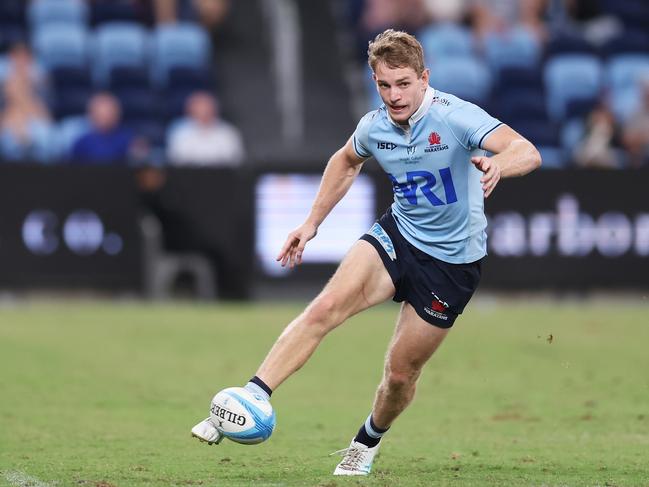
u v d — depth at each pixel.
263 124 70.19
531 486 19.77
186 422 27.92
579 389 33.62
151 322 45.97
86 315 48.06
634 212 54.69
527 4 73.31
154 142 63.66
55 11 68.88
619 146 62.97
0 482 20.02
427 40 70.75
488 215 54.09
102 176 52.47
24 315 47.91
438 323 20.22
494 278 54.31
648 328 45.44
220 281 53.94
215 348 40.31
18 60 61.59
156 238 53.34
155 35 69.19
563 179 54.34
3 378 34.12
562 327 45.47
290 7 76.38
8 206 51.53
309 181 53.88
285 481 20.14
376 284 20.03
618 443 25.33
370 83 71.69
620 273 54.66
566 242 54.44
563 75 69.69
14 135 59.53
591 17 77.25
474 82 68.62
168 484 19.81
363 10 75.31
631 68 71.50
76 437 25.62
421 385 34.22
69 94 65.00
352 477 20.62
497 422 28.55
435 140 19.58
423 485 19.70
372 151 20.41
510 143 18.95
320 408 30.45
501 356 39.19
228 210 53.81
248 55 73.81
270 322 46.25
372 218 53.06
